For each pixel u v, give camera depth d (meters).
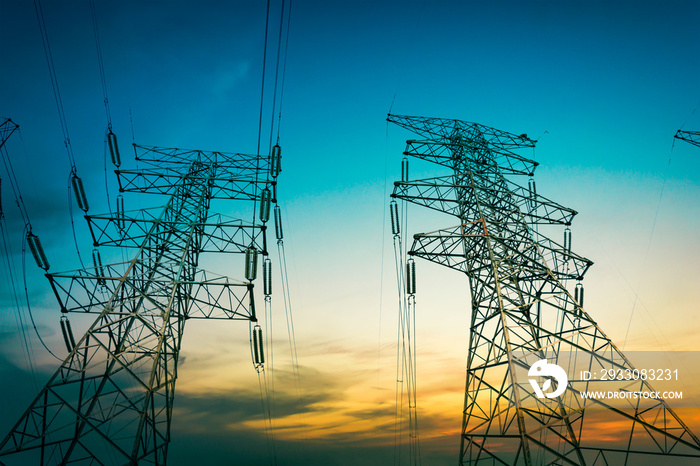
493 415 26.12
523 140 43.56
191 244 35.97
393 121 40.03
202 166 41.97
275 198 41.56
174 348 30.30
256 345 32.72
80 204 35.91
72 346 32.72
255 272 32.91
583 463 23.28
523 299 30.03
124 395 25.67
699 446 23.31
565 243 40.03
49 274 29.33
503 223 35.44
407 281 36.50
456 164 39.75
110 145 39.91
